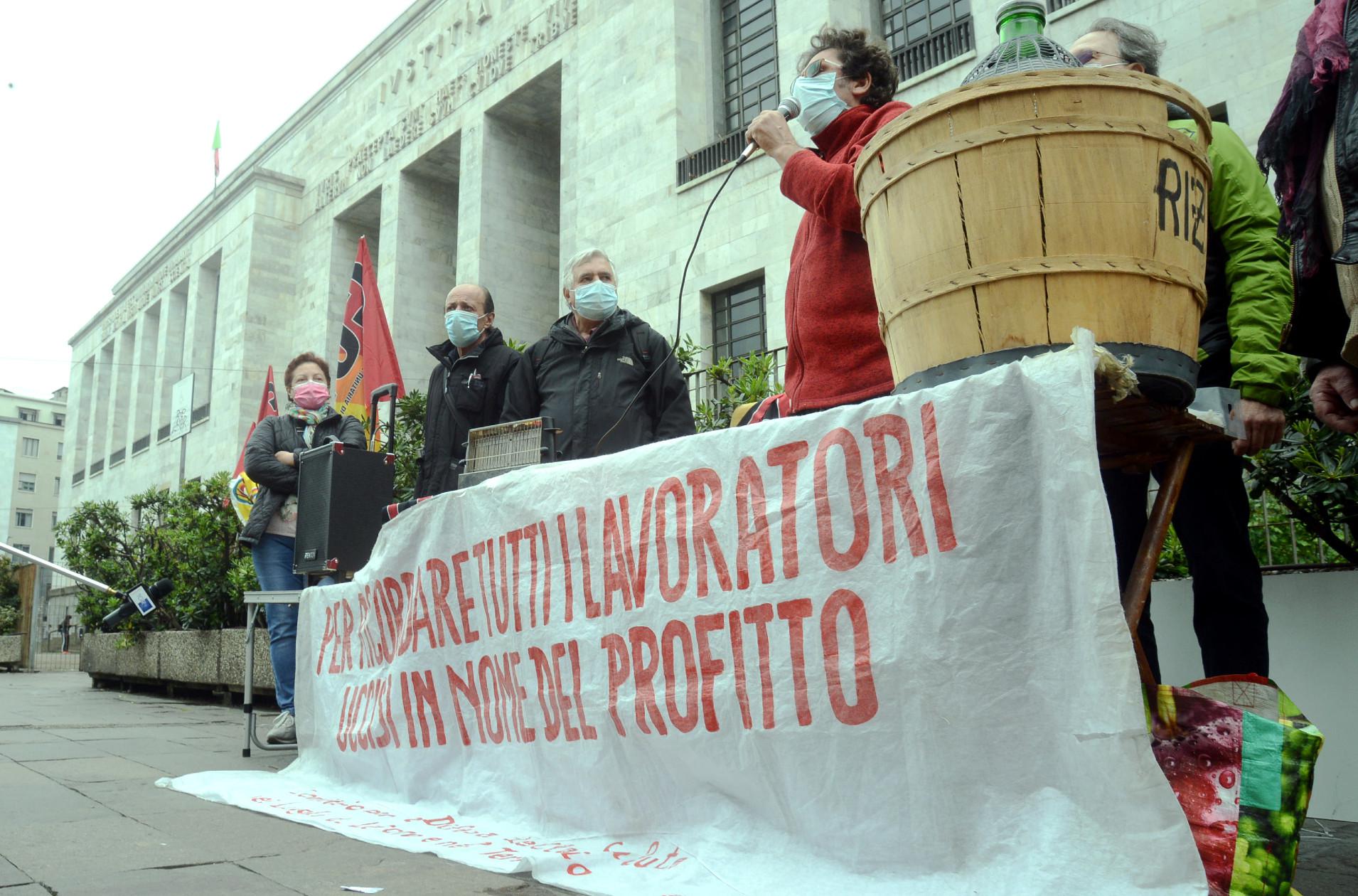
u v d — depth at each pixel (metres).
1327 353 2.40
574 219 17.19
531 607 2.92
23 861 2.46
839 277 2.79
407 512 3.61
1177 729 1.81
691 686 2.38
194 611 9.91
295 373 5.73
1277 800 1.68
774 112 2.89
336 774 3.84
